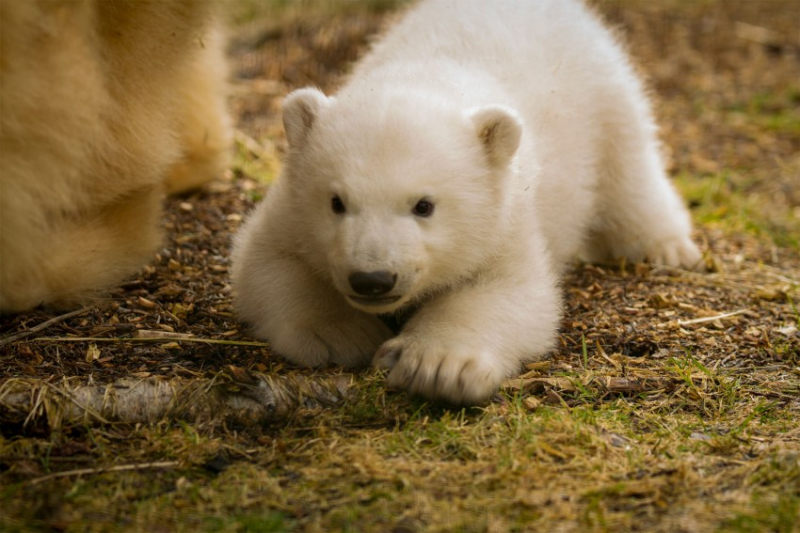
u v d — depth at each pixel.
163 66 9.10
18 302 8.44
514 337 7.86
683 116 17.42
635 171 10.54
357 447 6.75
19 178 7.77
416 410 7.30
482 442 6.86
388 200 7.36
